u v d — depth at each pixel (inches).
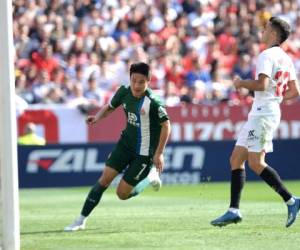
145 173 848.9
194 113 1788.9
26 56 1947.6
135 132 835.4
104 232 805.2
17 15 2020.2
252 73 2100.1
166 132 816.3
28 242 737.6
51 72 1916.8
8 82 612.7
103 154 1608.0
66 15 2079.2
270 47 792.3
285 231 789.9
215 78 2048.5
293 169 1696.6
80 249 686.5
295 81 802.2
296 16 2333.9
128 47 2078.0
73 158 1596.9
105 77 1972.2
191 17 2220.7
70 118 1732.3
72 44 2005.4
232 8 2274.9
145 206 1131.9
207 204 1154.7
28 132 1632.6
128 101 832.3
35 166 1581.0
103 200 1269.7
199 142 1642.5
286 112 1838.1
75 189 1561.3
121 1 2174.0
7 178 613.3
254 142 784.3
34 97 1849.2
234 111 1804.9
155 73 2001.7
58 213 1050.1
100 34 2071.9
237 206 786.2
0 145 614.5
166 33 2159.2
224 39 2188.7
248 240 726.5
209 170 1648.6
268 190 1453.0
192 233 781.9
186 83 2022.6
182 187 1556.3
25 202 1266.0
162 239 740.0
